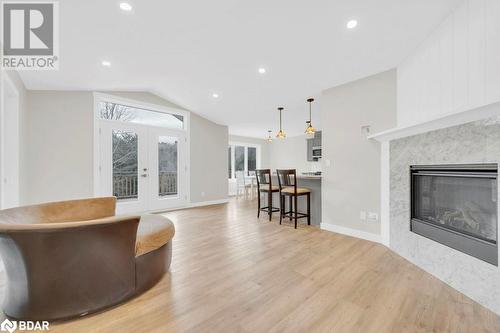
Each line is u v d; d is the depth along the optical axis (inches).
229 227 150.4
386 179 114.6
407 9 77.1
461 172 76.8
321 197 150.6
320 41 97.7
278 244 117.5
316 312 63.0
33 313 57.5
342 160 135.6
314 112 212.1
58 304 58.1
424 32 89.4
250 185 293.0
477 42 67.9
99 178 162.7
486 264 65.6
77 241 58.6
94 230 60.1
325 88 145.6
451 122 75.4
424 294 72.2
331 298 69.8
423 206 95.8
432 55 88.7
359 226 128.0
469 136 72.9
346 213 133.6
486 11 64.9
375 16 81.0
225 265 92.8
